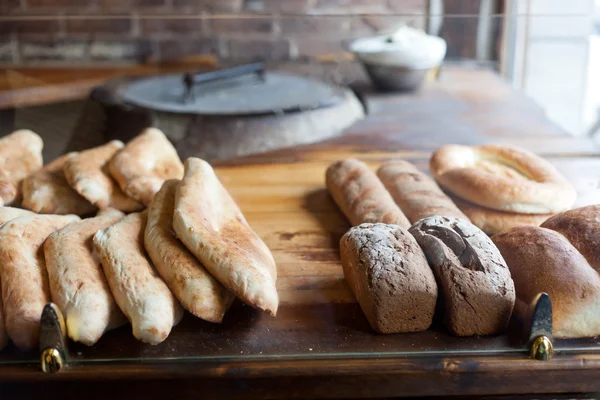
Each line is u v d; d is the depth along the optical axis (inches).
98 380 26.7
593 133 47.2
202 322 28.9
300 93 54.9
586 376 27.5
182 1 82.4
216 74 57.4
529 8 63.1
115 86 55.3
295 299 30.7
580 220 31.5
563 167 40.6
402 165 41.9
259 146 47.6
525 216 35.0
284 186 42.7
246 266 27.8
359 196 37.6
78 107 50.3
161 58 63.2
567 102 51.2
